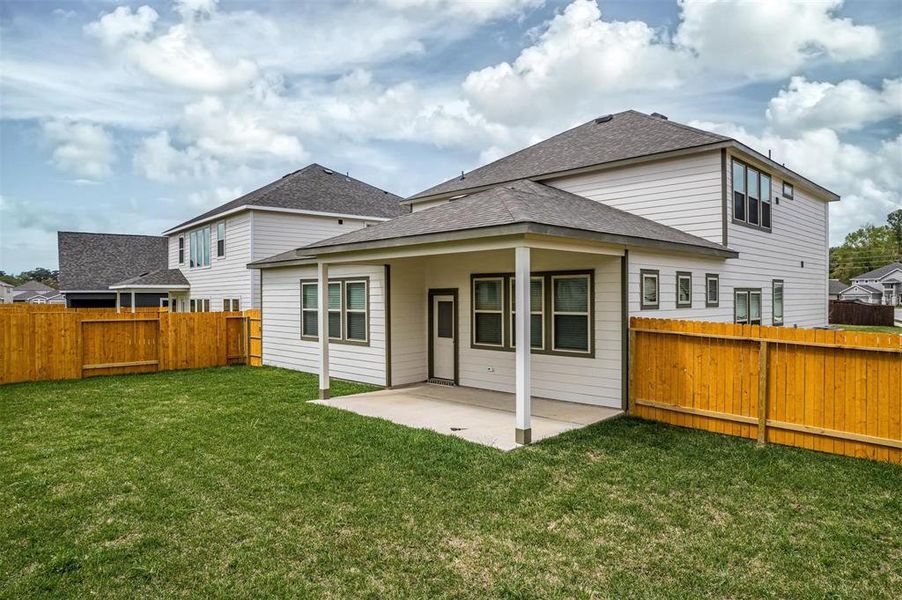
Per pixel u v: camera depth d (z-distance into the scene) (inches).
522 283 269.9
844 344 252.2
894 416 240.2
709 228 462.3
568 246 294.8
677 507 193.8
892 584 143.9
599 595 138.9
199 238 906.1
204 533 173.6
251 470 233.3
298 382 479.5
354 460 246.2
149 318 560.1
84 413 350.6
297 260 536.1
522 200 333.4
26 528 176.9
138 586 143.8
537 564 154.6
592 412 340.2
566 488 211.9
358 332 475.8
